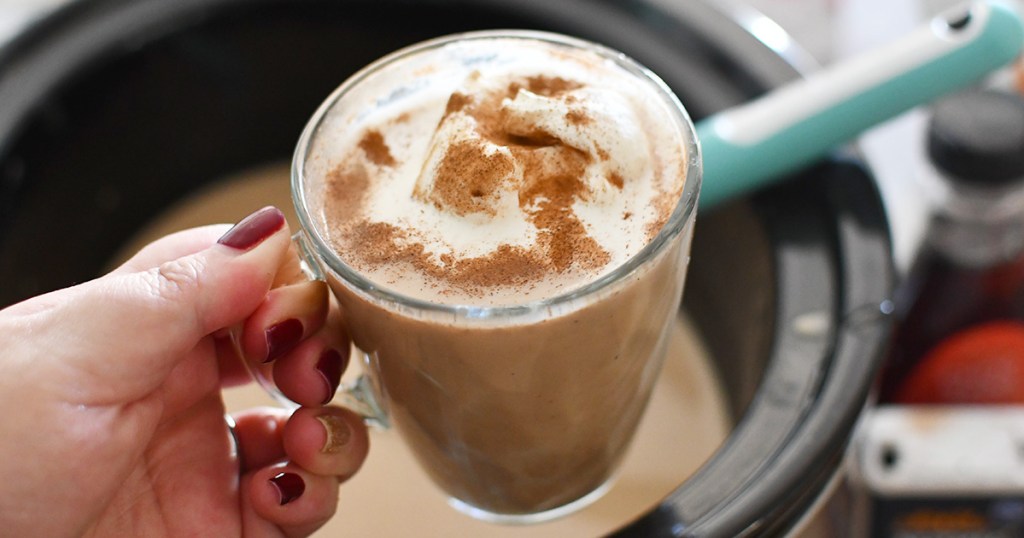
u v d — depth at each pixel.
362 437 0.43
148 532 0.44
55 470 0.39
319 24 0.54
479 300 0.37
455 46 0.41
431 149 0.38
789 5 0.66
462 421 0.40
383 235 0.38
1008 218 0.49
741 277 0.48
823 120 0.46
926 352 0.53
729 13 0.52
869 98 0.46
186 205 0.57
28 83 0.51
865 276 0.45
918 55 0.46
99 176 0.54
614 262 0.37
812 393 0.43
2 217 0.49
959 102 0.49
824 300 0.45
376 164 0.39
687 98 0.50
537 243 0.37
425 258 0.37
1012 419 0.49
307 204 0.38
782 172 0.47
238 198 0.57
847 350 0.43
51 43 0.52
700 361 0.51
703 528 0.40
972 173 0.48
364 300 0.37
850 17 0.64
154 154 0.55
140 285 0.39
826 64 0.63
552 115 0.38
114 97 0.53
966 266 0.51
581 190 0.38
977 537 0.49
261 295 0.40
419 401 0.40
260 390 0.51
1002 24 0.46
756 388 0.44
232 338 0.42
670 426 0.49
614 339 0.38
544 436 0.40
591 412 0.40
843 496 0.47
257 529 0.44
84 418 0.39
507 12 0.53
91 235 0.54
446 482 0.44
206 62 0.54
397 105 0.41
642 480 0.48
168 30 0.53
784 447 0.41
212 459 0.45
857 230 0.46
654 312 0.38
